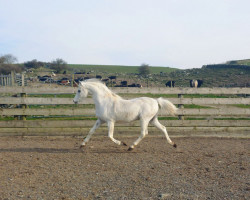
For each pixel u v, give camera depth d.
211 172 5.99
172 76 60.06
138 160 7.00
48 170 6.09
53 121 10.31
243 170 6.14
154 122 8.17
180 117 10.82
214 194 4.72
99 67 97.44
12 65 60.75
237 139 10.34
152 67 105.88
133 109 7.72
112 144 9.12
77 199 4.52
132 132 10.51
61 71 67.00
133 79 51.66
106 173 5.90
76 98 8.12
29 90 10.33
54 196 4.64
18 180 5.40
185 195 4.67
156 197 4.60
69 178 5.55
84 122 10.38
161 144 9.16
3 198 4.53
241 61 78.12
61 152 7.88
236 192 4.81
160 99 8.12
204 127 10.68
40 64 73.38
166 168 6.29
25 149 8.23
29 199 4.50
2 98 10.27
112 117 7.80
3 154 7.52
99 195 4.69
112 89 10.59
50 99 10.35
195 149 8.40
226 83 45.25
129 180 5.45
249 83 42.72
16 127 10.29
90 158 7.18
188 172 5.99
